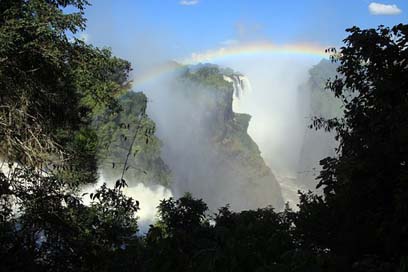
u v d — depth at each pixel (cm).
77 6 1520
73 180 1353
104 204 992
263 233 382
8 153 1256
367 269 471
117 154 2753
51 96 1442
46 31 1248
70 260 876
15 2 1253
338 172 641
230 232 368
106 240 898
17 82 1301
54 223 942
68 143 1616
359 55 725
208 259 317
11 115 1278
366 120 691
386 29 691
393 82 622
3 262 750
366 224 618
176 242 358
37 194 1005
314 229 753
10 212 930
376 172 599
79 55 1485
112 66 1605
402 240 531
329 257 443
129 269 407
